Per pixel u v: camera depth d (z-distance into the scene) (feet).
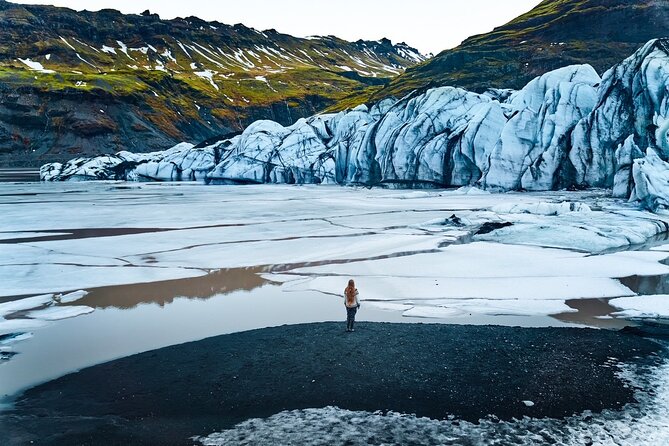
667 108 178.40
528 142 221.87
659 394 39.65
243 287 76.59
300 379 43.29
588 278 78.59
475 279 79.05
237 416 37.22
